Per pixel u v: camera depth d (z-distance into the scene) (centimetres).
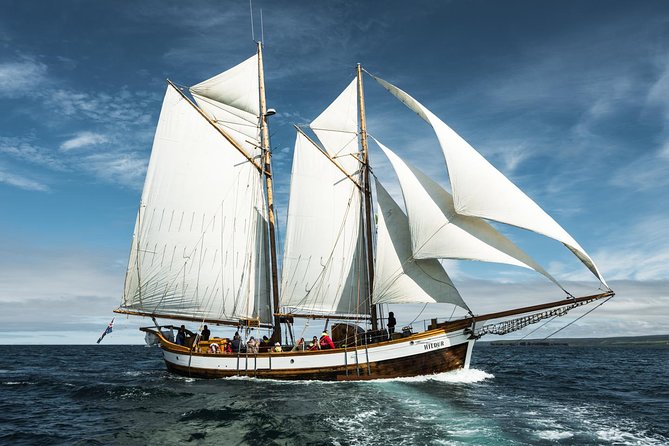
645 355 10062
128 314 3469
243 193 3628
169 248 3512
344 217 3406
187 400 2359
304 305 3384
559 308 2753
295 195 3478
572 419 1883
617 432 1681
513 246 2775
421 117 3123
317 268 3391
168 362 3434
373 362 2783
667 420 1908
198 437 1656
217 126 3622
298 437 1614
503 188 2773
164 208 3544
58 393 2828
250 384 2803
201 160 3597
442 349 2847
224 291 3512
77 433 1775
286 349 3316
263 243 3606
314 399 2256
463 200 2802
